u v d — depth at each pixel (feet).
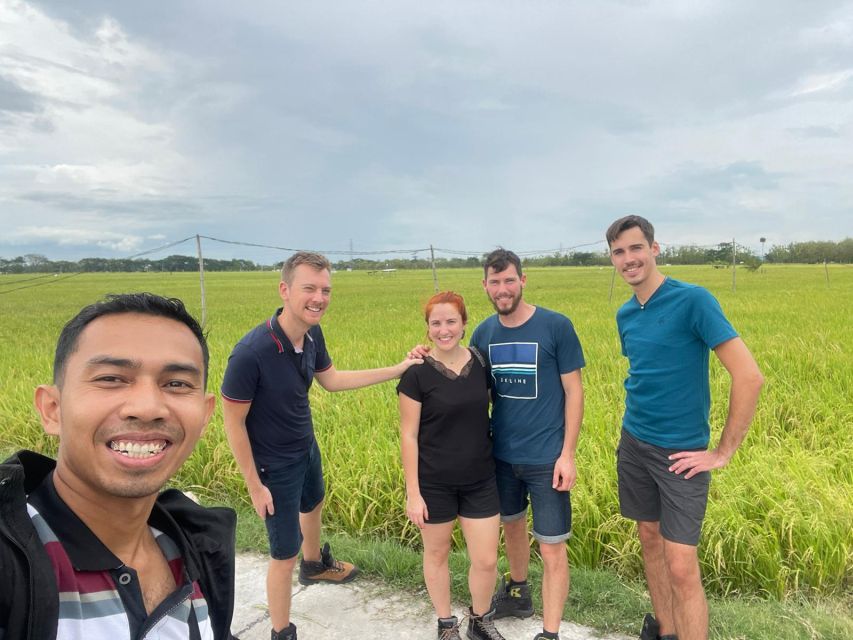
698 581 9.30
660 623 9.97
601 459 15.15
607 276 177.58
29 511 3.38
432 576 10.05
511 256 10.22
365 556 12.86
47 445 21.52
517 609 10.86
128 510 3.63
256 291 142.41
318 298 9.57
